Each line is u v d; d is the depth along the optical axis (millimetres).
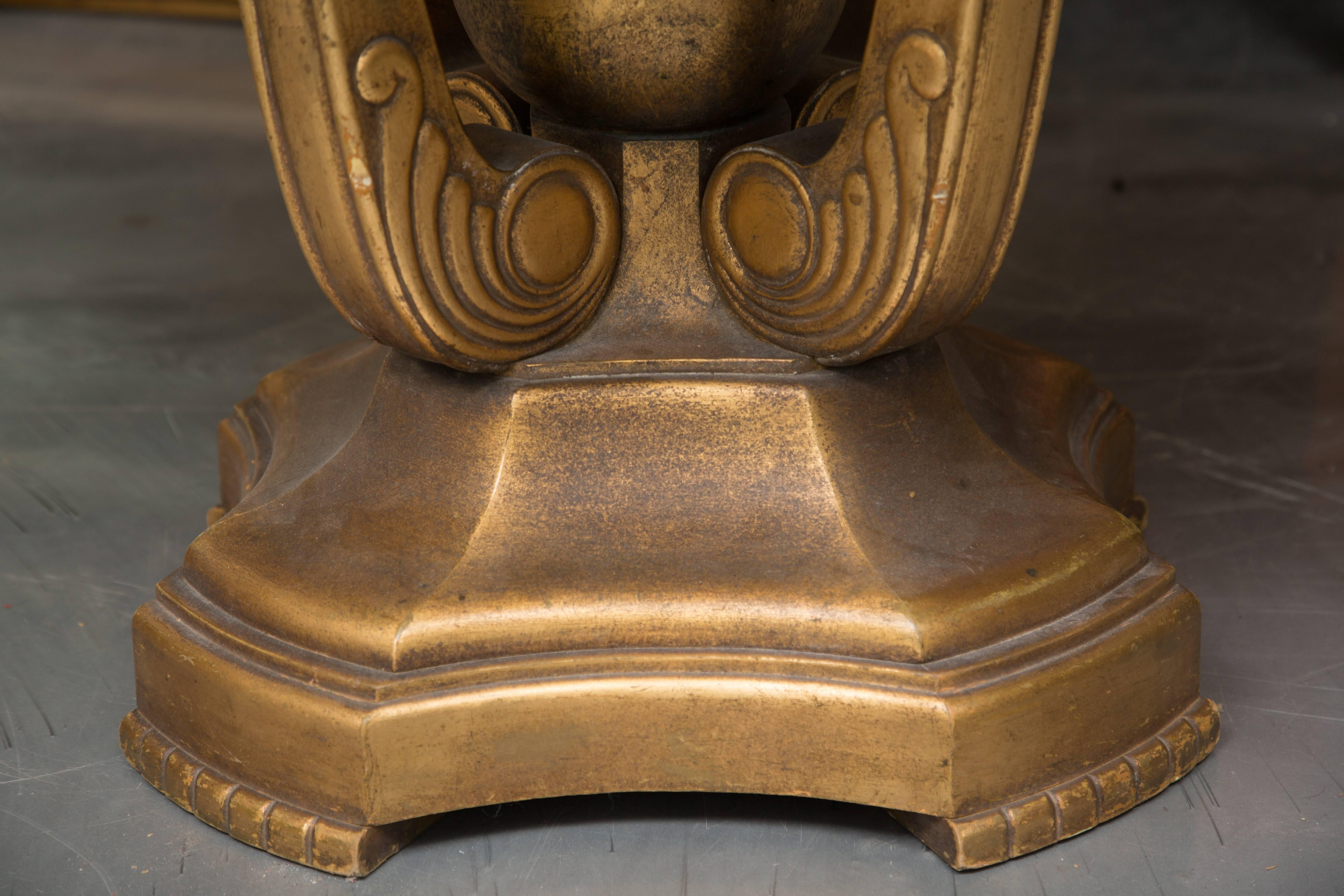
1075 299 2240
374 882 989
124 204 2908
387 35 924
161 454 1718
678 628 976
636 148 1088
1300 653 1250
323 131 938
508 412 1054
